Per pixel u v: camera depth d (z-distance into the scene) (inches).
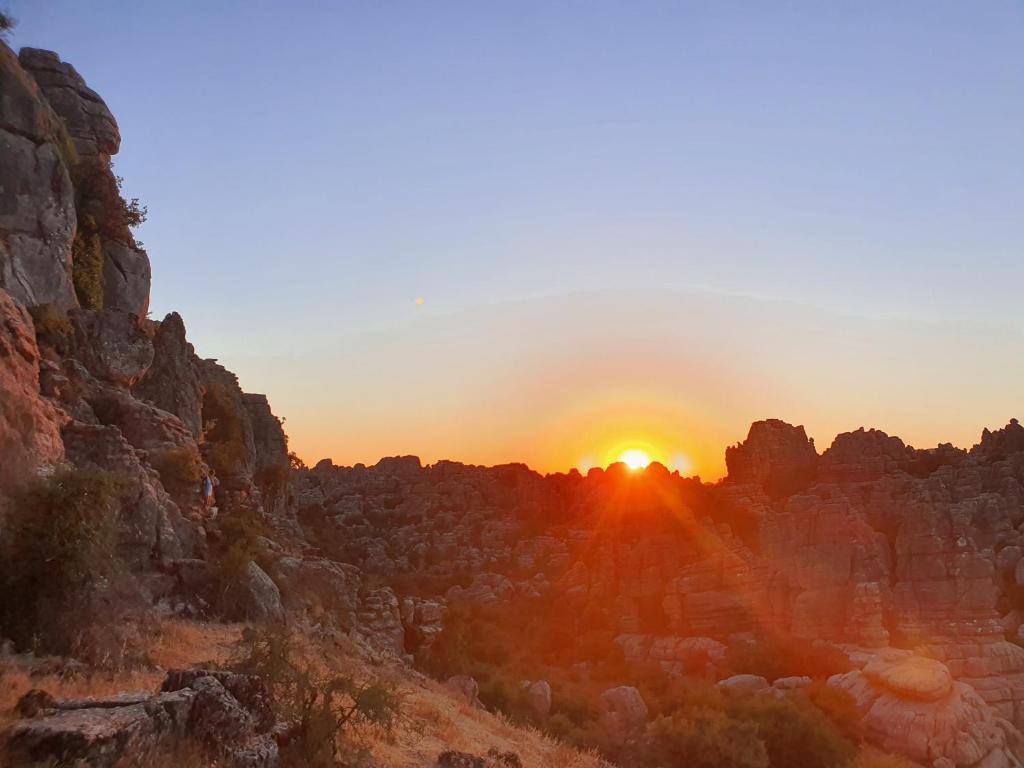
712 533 3472.0
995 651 2401.6
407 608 1638.8
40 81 1587.1
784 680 2209.6
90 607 614.2
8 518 637.3
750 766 1333.7
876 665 2026.3
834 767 1520.7
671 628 2972.4
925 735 1780.3
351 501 5753.0
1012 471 3818.9
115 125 1662.2
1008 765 1838.1
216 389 1843.0
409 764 593.6
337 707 580.1
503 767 706.2
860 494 3791.8
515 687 1519.4
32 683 482.9
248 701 486.9
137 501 890.1
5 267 1166.3
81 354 1143.6
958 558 2635.3
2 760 351.3
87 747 358.3
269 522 1387.8
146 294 1567.4
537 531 5088.6
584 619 3122.5
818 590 2785.4
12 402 801.6
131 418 1096.2
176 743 404.8
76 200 1480.1
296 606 1026.7
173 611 854.5
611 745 1501.0
